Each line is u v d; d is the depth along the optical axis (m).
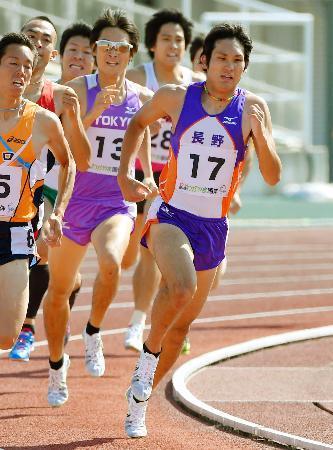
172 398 24.50
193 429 21.42
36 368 27.48
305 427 21.62
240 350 29.36
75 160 23.92
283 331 33.91
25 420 21.77
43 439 20.17
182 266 19.56
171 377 26.83
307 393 24.83
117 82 26.08
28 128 19.50
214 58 20.08
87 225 24.95
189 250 20.00
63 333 23.05
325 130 117.94
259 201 95.75
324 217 82.75
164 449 19.58
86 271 49.81
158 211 20.62
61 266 23.59
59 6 89.81
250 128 20.41
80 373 27.09
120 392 24.88
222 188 20.50
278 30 116.31
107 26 26.09
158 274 29.53
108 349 30.44
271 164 20.27
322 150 107.25
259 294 43.06
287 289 44.88
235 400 24.11
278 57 107.38
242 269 51.91
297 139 107.56
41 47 24.86
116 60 25.78
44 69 24.89
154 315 19.92
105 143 25.66
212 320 36.06
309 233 72.19
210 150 20.31
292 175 103.88
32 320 27.83
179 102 20.44
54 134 19.83
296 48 116.62
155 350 20.27
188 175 20.41
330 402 23.88
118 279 24.45
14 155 19.45
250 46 20.34
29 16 87.69
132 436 20.25
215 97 20.33
